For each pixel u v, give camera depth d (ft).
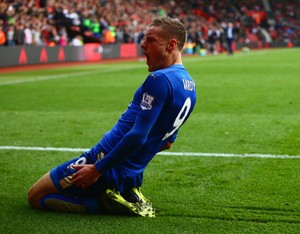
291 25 233.14
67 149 23.56
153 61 13.75
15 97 43.75
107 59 115.03
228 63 97.30
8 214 14.47
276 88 50.19
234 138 25.72
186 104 13.66
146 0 165.17
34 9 104.42
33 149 23.52
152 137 13.73
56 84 55.52
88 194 14.29
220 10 206.18
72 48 102.99
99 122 31.01
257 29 211.82
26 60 89.76
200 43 147.95
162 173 19.02
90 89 50.14
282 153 22.30
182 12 181.16
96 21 119.85
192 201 15.65
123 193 14.57
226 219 14.06
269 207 15.02
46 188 14.48
